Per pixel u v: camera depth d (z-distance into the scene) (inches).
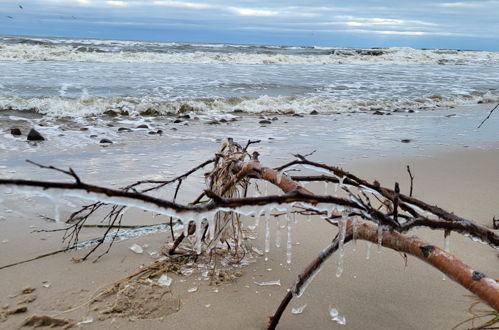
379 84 679.7
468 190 200.2
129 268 121.2
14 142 272.1
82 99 416.8
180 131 334.3
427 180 215.5
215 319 100.0
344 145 296.8
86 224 150.4
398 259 129.1
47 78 551.5
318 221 157.6
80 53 787.4
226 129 349.1
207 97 486.0
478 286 62.4
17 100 394.3
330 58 1082.7
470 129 373.4
